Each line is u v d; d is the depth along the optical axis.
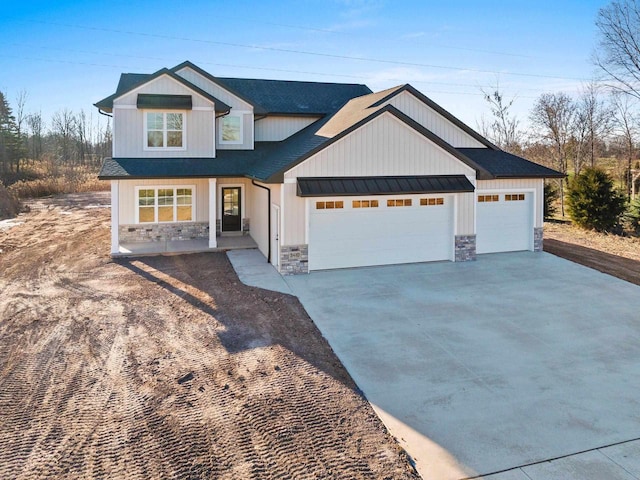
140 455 5.59
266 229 16.88
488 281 13.86
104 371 7.95
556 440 5.98
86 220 27.33
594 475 5.30
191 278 14.21
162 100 18.72
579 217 23.27
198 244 18.95
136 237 19.55
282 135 23.02
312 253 14.98
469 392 7.28
